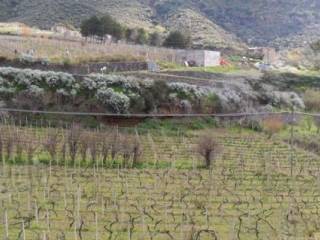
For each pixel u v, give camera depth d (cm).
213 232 2589
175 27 15738
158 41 12481
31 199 3125
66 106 5312
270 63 11619
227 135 5500
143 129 5309
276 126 5906
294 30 17738
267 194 3669
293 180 4134
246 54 13688
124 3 16400
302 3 19112
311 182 4088
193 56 9250
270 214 3122
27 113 5103
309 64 11619
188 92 6000
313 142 5525
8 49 7244
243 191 3725
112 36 11388
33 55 7075
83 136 4303
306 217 3123
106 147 4256
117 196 3309
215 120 5819
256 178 4128
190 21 16188
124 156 4303
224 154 4803
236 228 2850
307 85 8300
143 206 3098
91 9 14950
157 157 4559
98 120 5338
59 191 3312
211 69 8538
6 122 4847
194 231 2664
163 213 3044
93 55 7612
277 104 6744
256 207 3316
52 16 13888
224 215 3092
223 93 6272
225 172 4253
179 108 5809
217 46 14438
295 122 6366
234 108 6159
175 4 17275
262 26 17825
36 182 3494
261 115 6144
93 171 3912
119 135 4566
